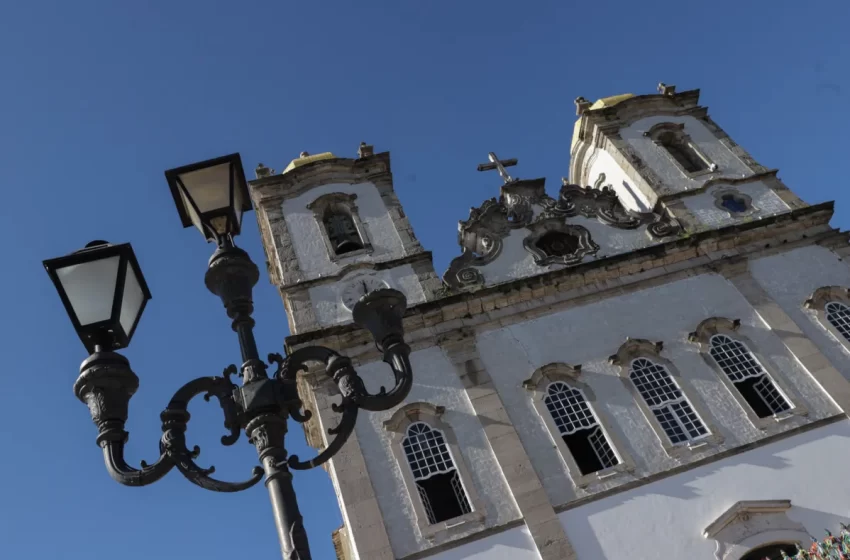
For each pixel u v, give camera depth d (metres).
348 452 17.47
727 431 17.83
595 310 20.12
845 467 17.11
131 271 7.06
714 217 22.64
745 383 19.17
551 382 18.77
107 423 6.72
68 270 6.71
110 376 6.78
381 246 22.25
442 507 17.38
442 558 15.98
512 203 23.20
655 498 16.78
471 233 22.53
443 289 20.89
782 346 19.31
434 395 18.52
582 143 27.12
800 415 18.05
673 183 23.77
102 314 6.75
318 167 24.12
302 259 22.05
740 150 24.75
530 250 21.88
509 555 16.02
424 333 19.59
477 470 17.22
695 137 25.31
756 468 17.19
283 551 6.38
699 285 20.58
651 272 20.86
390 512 16.67
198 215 7.62
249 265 7.68
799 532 16.14
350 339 19.38
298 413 7.27
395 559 15.99
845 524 16.23
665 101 26.39
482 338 19.55
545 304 20.19
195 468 6.79
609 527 16.39
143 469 6.64
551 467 17.23
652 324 19.83
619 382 18.66
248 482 6.79
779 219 21.80
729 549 15.94
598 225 22.67
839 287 20.44
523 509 16.50
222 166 7.67
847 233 21.66
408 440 17.89
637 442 17.62
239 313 7.52
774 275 20.83
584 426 18.09
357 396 7.17
